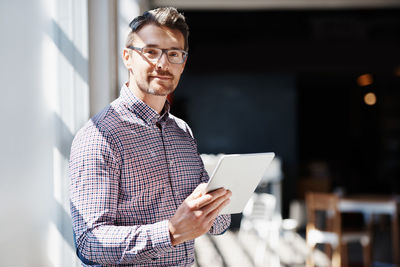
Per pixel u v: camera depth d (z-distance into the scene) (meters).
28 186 2.13
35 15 2.21
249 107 9.40
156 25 1.52
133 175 1.50
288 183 9.30
